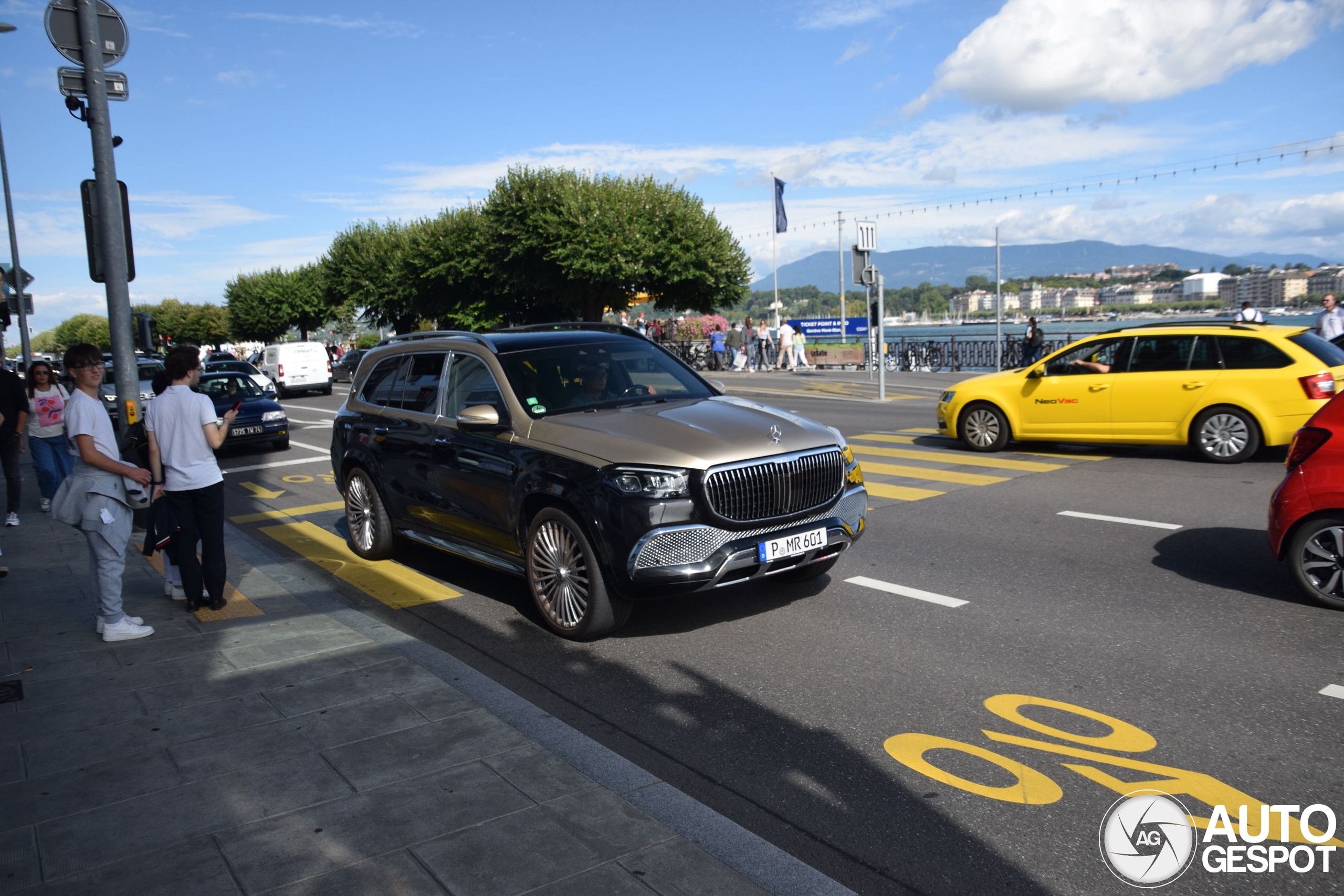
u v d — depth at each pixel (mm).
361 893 2836
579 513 5246
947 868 3041
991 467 11141
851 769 3738
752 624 5629
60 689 4691
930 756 3822
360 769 3680
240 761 3799
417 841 3123
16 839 3232
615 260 33812
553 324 7191
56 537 8875
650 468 4988
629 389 6367
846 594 6160
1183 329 10984
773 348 36312
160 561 7746
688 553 4949
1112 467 10773
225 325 95562
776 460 5211
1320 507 5383
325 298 66250
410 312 51500
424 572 7289
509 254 36875
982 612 5680
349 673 4812
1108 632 5219
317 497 11547
